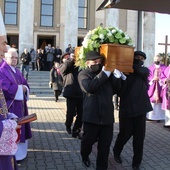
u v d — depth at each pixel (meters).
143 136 5.24
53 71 13.95
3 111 2.74
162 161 5.88
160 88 9.66
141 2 5.29
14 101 5.27
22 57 18.64
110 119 4.79
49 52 22.64
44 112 11.22
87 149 5.20
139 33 6.02
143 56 5.27
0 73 5.20
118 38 4.78
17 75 5.50
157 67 9.75
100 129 4.88
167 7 5.64
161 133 8.27
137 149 5.25
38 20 30.64
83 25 31.38
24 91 5.44
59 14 30.98
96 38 4.80
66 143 6.96
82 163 5.65
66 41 25.56
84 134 5.04
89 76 4.82
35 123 9.12
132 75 5.24
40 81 18.88
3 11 30.38
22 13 24.84
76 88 7.15
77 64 5.46
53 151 6.36
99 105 4.76
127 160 5.87
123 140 5.45
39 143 6.93
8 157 2.69
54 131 8.11
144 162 5.80
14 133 2.60
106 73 4.62
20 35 24.88
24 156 5.73
